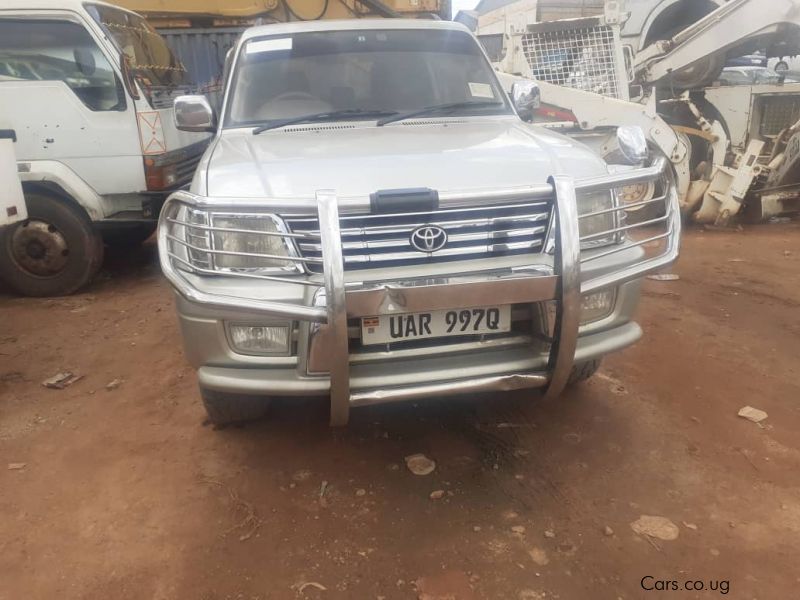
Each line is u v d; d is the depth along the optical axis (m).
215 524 2.70
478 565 2.43
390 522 2.68
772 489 2.80
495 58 8.52
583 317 2.88
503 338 2.69
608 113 7.70
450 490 2.87
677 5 8.54
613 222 2.93
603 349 2.85
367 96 3.96
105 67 5.38
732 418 3.37
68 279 5.84
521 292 2.49
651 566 2.40
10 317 5.33
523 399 3.62
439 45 4.29
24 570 2.47
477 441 3.25
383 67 4.10
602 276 2.68
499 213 2.66
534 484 2.89
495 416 3.47
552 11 8.92
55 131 5.42
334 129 3.69
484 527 2.63
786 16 7.30
